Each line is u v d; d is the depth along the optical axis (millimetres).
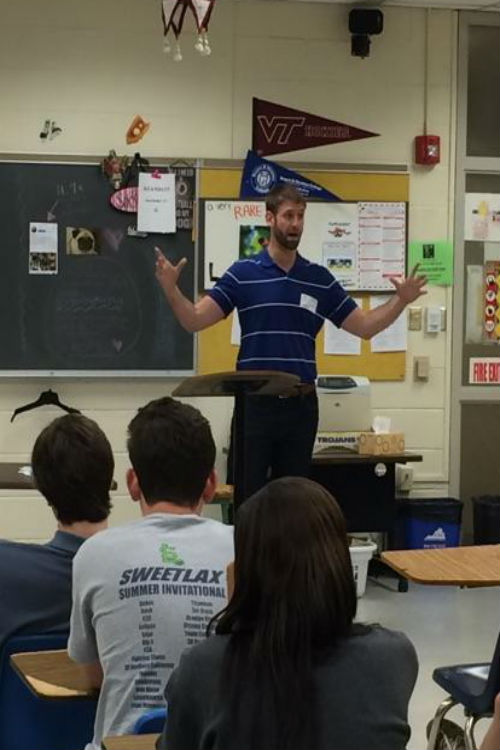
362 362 5973
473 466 6176
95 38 5652
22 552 2180
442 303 6066
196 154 5777
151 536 1951
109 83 5676
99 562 1923
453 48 5996
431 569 2744
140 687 1874
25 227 5621
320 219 5879
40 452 2213
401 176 5949
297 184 5844
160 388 5832
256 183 5797
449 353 6082
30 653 2119
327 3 5832
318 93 5867
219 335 5828
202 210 5762
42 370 5680
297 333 4012
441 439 6102
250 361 4000
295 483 1439
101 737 1892
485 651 4500
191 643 1888
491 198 6098
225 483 5797
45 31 5609
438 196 6023
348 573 1396
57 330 5684
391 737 1365
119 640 1887
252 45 5793
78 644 1960
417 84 5969
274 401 3869
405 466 6012
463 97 6016
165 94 5730
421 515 5723
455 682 2621
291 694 1318
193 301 5773
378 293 5953
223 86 5777
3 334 5637
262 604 1369
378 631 1432
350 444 5523
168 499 2043
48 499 2219
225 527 2014
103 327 5727
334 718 1337
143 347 5762
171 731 1409
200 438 2053
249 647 1361
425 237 6016
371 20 5762
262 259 4039
